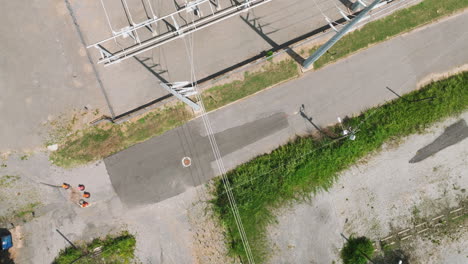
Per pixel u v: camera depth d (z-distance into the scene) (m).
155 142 14.95
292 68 14.69
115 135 15.01
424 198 14.55
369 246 14.38
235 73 14.74
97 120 15.03
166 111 14.88
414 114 14.35
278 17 14.70
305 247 14.70
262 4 14.65
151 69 14.93
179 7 14.86
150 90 14.98
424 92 14.34
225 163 14.86
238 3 14.84
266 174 14.60
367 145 14.41
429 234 14.53
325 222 14.68
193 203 14.94
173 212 14.98
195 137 14.88
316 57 12.62
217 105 14.83
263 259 14.73
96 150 15.00
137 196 15.00
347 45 14.56
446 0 14.39
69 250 14.98
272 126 14.77
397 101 14.48
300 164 14.49
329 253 14.65
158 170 14.95
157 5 14.88
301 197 14.71
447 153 14.45
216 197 14.84
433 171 14.51
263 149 14.80
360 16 9.20
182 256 14.98
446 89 14.30
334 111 14.63
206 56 14.88
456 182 14.45
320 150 14.45
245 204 14.50
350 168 14.64
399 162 14.57
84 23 15.00
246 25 14.77
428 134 14.49
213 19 14.84
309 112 14.69
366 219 14.63
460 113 14.41
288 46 14.62
